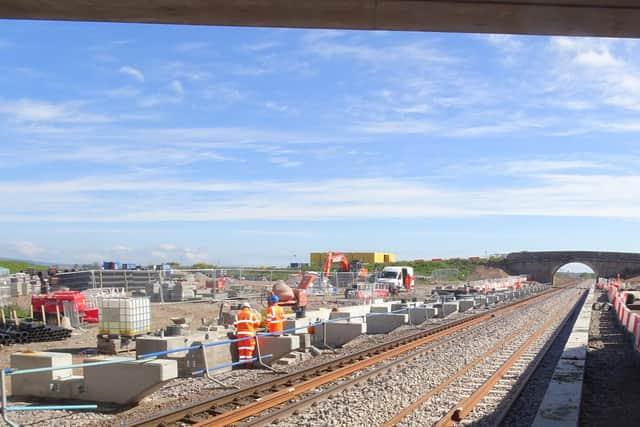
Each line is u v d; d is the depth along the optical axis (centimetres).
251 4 587
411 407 977
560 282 12194
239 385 1164
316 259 6819
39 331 1727
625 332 2094
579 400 909
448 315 3128
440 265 10544
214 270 3156
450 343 1853
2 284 2425
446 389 1145
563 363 1255
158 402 1034
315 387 1139
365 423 884
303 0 576
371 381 1215
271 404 979
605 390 1221
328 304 3347
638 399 1131
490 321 2669
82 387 1042
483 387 1145
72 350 1600
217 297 3133
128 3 579
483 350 1692
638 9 588
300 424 877
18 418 925
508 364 1445
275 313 1530
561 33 662
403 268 5344
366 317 2355
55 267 4191
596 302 3931
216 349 1320
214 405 966
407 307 2627
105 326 1553
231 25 646
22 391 1077
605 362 1600
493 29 657
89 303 2220
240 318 1390
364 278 4484
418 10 601
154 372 994
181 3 583
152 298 2912
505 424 910
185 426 859
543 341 1972
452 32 671
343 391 1107
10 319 1877
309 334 1677
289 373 1242
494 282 6325
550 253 10375
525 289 6125
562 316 3070
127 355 1509
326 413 937
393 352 1600
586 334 1845
